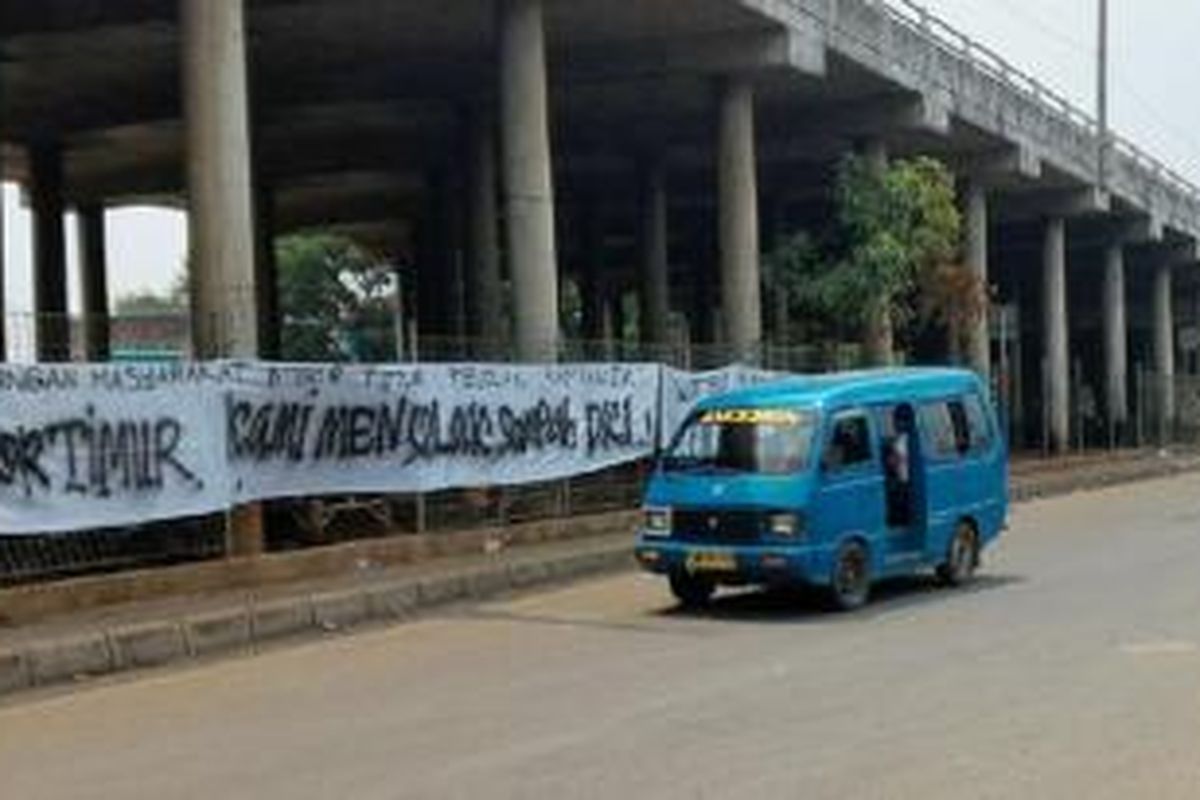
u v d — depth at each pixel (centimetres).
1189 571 1956
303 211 5559
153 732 1157
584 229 5250
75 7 2812
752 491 1691
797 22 3122
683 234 5809
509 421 2250
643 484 2567
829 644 1465
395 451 2045
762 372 2861
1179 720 1075
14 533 1573
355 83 3456
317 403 1928
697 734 1070
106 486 1661
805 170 4394
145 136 4094
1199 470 4881
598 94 3544
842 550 1706
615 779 948
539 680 1315
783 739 1046
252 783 973
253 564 1817
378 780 966
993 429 1986
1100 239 5903
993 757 978
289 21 2939
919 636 1495
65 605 1608
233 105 2191
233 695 1304
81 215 5084
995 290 6012
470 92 3578
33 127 3909
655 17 3005
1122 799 875
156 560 1762
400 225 5903
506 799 909
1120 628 1498
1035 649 1391
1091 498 3534
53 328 2288
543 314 2788
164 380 1730
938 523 1848
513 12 2791
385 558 2003
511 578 1984
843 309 3675
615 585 2006
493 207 3788
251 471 1839
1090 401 6606
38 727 1198
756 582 1691
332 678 1370
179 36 2706
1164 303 6500
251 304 2195
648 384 2550
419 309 5541
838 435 1734
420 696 1261
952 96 3906
